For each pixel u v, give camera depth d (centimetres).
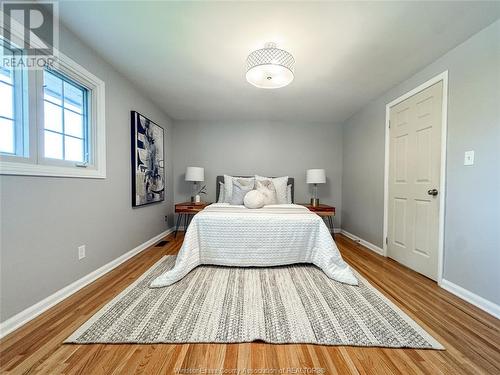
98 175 219
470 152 183
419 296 189
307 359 120
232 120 448
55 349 124
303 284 205
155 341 130
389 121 294
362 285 205
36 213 156
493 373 112
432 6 153
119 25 177
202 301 173
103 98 227
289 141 449
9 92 146
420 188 239
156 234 367
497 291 162
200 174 413
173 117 433
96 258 218
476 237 177
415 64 229
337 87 288
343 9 157
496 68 164
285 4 153
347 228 423
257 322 148
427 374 111
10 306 139
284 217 248
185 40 196
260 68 188
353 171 400
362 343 131
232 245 245
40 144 160
